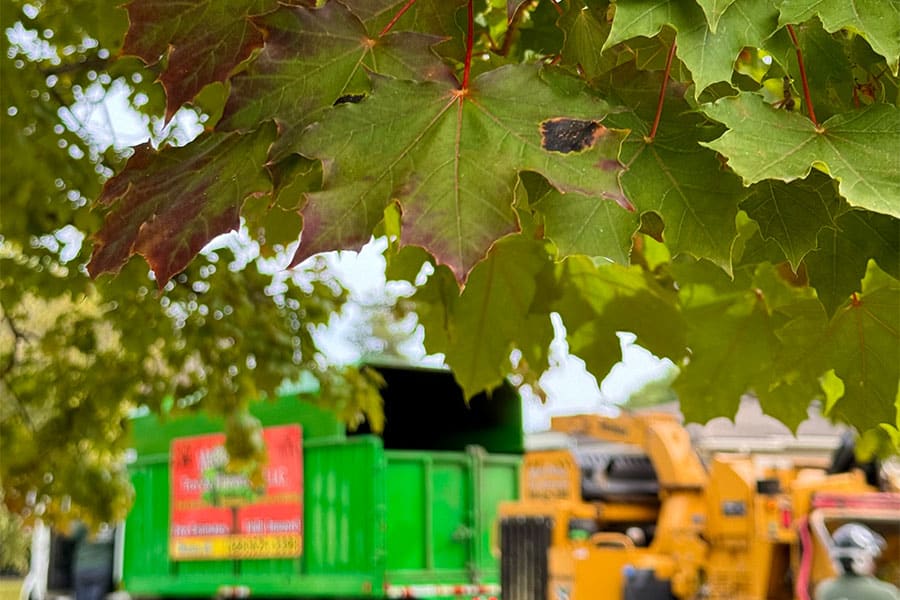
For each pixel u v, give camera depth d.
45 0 4.55
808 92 1.60
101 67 4.50
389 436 13.11
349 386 6.70
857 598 6.79
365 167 1.43
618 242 1.50
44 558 15.49
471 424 13.48
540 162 1.41
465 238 1.38
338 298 6.36
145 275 5.27
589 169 1.40
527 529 12.02
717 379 2.69
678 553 10.95
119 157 5.16
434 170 1.42
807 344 2.18
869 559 6.97
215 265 5.69
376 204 1.42
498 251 2.63
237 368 5.89
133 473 14.36
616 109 1.49
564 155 1.41
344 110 1.46
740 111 1.48
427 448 13.31
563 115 1.43
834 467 10.89
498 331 2.78
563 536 11.82
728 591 10.59
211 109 2.01
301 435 11.97
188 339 5.75
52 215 5.19
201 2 1.61
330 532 11.67
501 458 12.66
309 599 12.20
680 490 11.50
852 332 2.15
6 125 4.64
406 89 1.46
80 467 6.41
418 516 11.81
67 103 4.99
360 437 11.42
